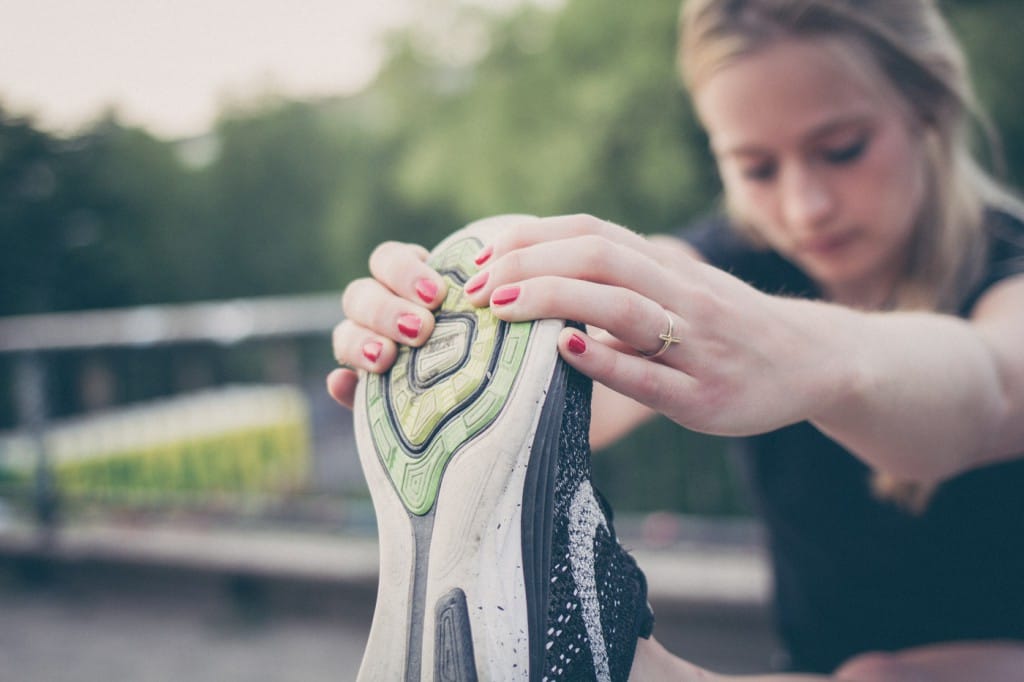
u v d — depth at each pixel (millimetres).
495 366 587
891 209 1000
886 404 667
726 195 1317
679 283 590
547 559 564
